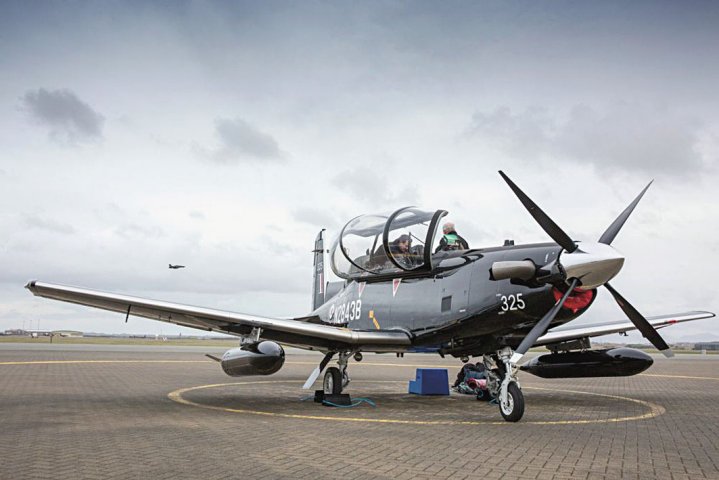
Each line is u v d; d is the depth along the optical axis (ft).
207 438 16.94
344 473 12.75
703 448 16.19
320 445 16.02
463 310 25.27
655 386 40.32
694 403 28.68
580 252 21.71
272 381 41.34
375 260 30.09
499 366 28.04
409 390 34.12
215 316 25.62
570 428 19.83
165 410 23.56
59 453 14.57
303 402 27.89
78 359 64.44
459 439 17.30
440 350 28.60
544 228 22.77
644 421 21.81
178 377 42.39
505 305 23.88
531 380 46.91
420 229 27.86
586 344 31.63
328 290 38.91
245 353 26.27
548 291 22.77
